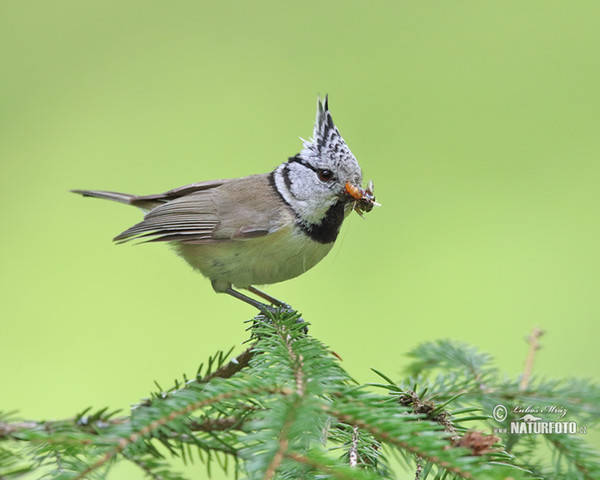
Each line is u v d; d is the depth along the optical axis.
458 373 6.99
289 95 15.45
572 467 5.58
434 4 16.14
